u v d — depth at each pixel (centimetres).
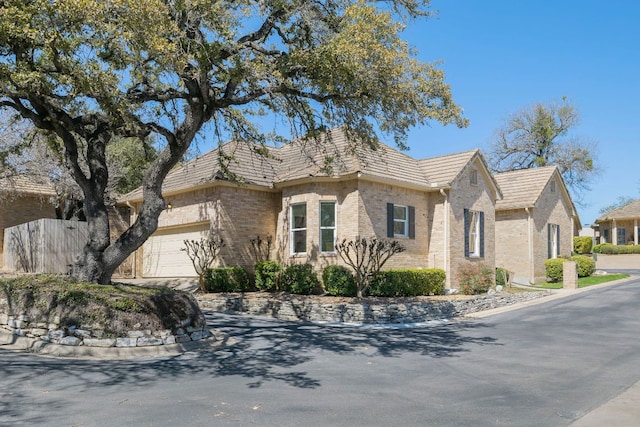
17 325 1234
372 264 1991
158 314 1205
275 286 2133
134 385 848
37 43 1101
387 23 1239
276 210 2319
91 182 1414
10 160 2191
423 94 1316
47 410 698
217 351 1180
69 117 1348
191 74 1216
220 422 656
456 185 2302
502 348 1228
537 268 2936
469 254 2361
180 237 2445
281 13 1314
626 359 1089
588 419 681
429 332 1489
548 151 5116
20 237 2394
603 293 2283
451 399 780
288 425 649
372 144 1460
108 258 1377
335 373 959
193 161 2489
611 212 5278
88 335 1137
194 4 1116
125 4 996
